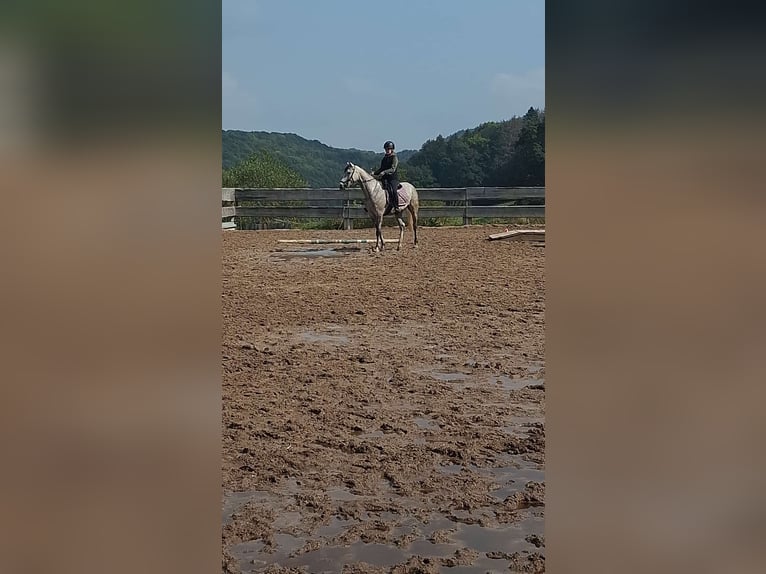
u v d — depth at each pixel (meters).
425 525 3.10
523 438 4.23
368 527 3.09
